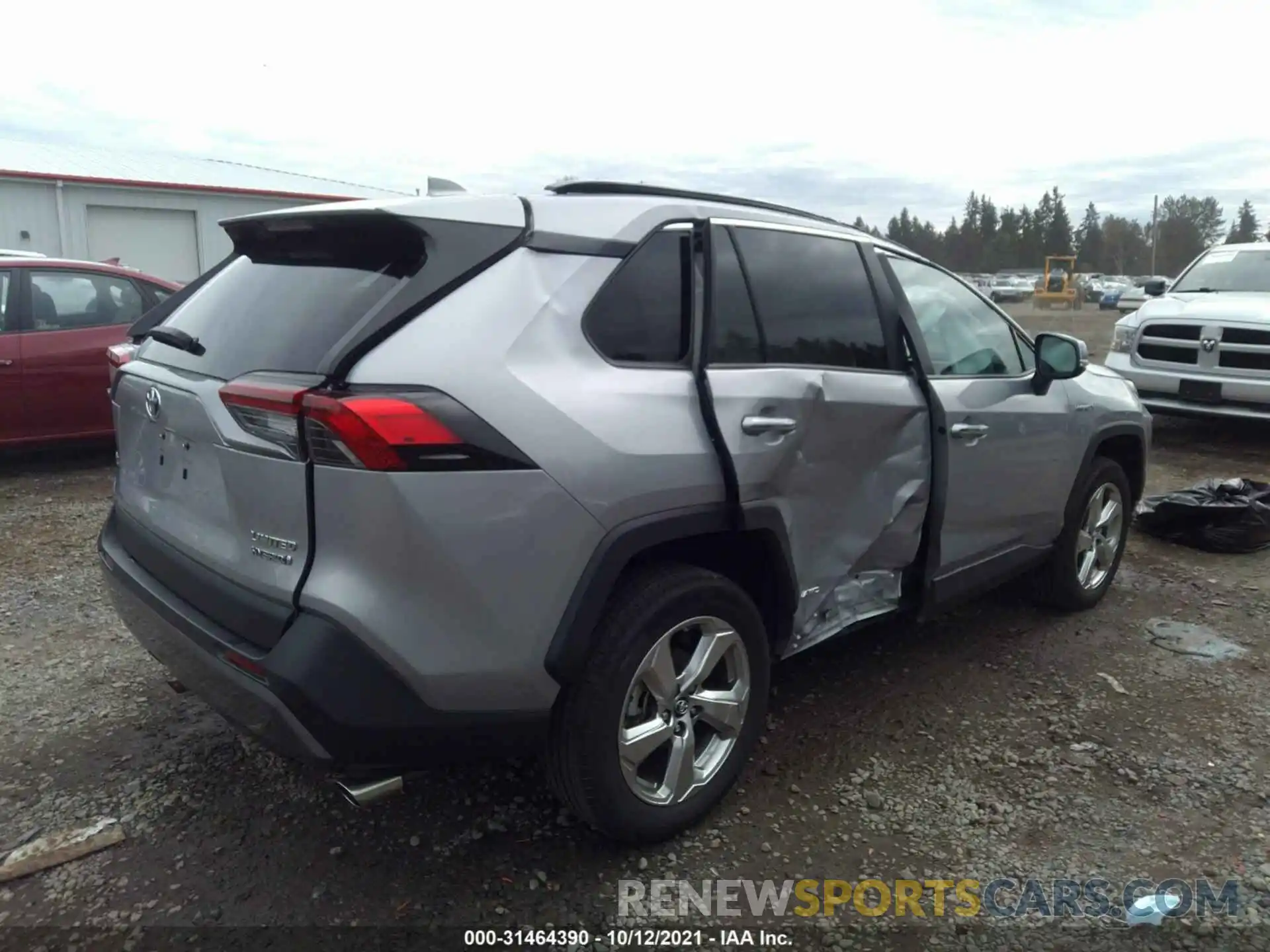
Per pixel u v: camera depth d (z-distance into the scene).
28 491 6.80
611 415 2.51
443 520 2.24
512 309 2.44
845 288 3.35
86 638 4.23
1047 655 4.23
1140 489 5.10
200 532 2.61
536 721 2.48
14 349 6.89
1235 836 2.93
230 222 2.90
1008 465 3.92
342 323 2.41
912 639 4.39
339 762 2.27
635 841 2.75
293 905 2.58
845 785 3.18
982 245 106.75
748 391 2.84
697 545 2.88
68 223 17.72
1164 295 9.63
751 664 2.96
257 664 2.26
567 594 2.44
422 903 2.60
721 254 2.94
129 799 3.03
